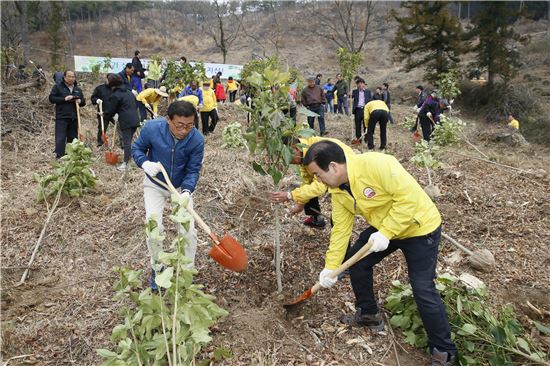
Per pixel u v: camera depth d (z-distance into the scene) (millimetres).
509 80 21891
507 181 6512
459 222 5133
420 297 2916
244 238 4703
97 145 8477
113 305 3676
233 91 19812
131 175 6633
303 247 4547
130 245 4582
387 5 38156
